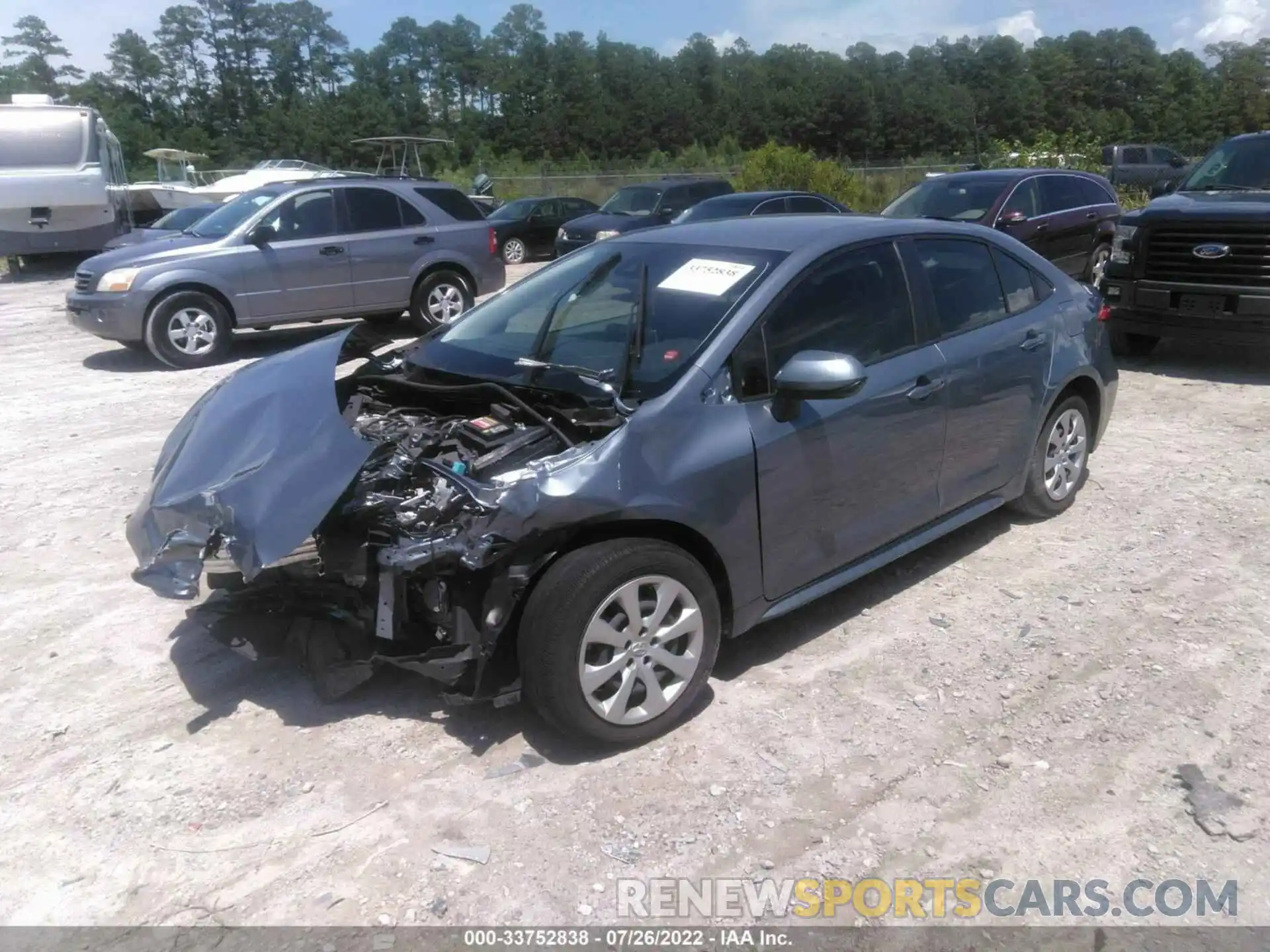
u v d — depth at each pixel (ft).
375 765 11.98
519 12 333.01
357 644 12.66
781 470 13.14
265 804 11.35
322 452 12.12
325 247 37.29
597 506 11.46
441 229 40.01
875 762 11.87
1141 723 12.51
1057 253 41.63
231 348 38.14
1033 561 17.17
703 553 12.85
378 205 38.86
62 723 13.01
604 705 11.79
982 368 15.99
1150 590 15.99
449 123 281.13
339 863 10.43
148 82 321.11
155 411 28.89
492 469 12.04
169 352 34.96
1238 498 19.75
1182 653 14.07
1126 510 19.29
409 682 13.76
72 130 61.98
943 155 252.21
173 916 9.83
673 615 12.39
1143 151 100.99
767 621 14.58
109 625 15.64
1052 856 10.38
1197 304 28.89
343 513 12.14
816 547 13.91
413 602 12.00
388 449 13.07
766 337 13.38
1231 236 28.04
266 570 12.73
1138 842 10.53
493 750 12.24
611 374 13.06
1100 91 278.05
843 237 14.87
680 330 13.46
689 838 10.70
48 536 19.21
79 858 10.61
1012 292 17.40
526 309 15.71
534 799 11.32
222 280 35.40
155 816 11.20
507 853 10.52
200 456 13.03
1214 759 11.79
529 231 72.69
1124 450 23.02
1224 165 32.55
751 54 320.91
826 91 265.13
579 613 11.35
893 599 15.97
